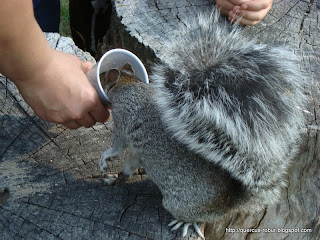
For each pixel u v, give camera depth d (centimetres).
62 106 43
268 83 42
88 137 53
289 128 42
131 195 48
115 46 73
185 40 47
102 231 44
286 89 42
